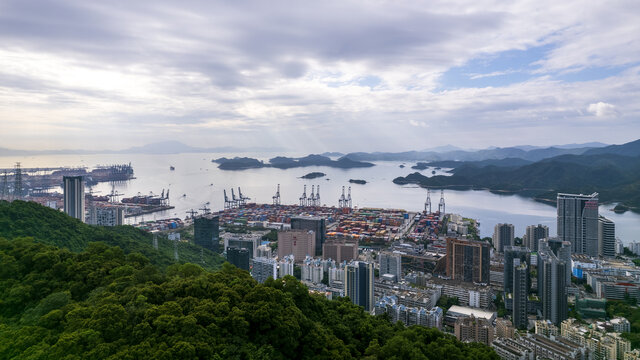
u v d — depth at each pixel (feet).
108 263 383.24
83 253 401.70
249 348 266.77
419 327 370.73
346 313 392.88
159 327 258.37
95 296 315.37
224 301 293.02
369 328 358.64
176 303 282.77
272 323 284.82
